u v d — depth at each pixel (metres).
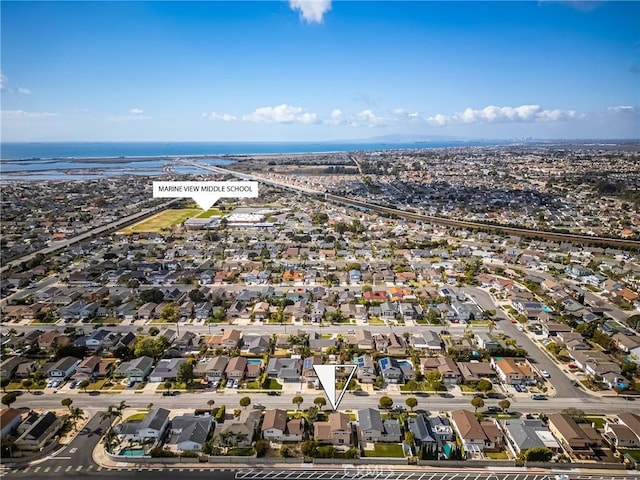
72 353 93.62
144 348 94.69
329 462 65.25
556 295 129.12
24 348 99.19
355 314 118.12
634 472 63.06
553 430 71.38
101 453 67.00
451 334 107.06
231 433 68.38
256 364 90.88
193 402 79.94
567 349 98.62
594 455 66.19
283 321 114.69
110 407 74.56
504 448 67.94
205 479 61.84
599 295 133.12
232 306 122.00
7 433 70.62
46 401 80.19
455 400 80.81
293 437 69.75
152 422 70.88
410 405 76.25
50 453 66.81
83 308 118.31
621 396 81.75
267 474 63.00
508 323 113.56
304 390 84.00
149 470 63.62
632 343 97.56
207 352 97.69
